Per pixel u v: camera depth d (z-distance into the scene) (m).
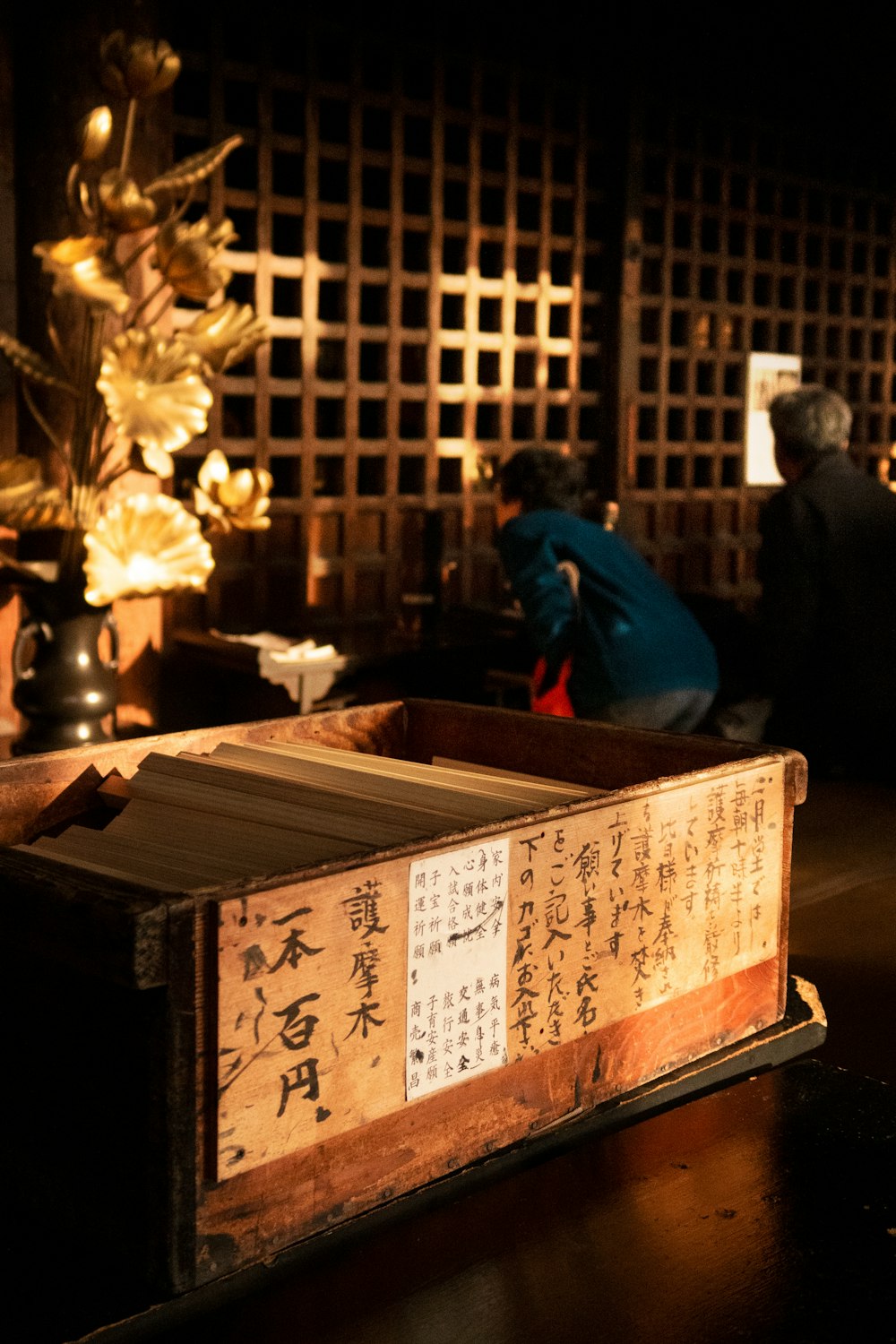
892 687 4.16
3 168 3.33
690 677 3.10
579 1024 1.24
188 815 1.33
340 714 1.79
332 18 4.21
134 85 2.80
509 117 4.76
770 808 1.47
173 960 0.92
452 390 4.75
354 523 4.54
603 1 4.94
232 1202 0.97
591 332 5.32
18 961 1.03
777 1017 1.53
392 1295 0.97
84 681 3.08
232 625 4.08
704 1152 1.19
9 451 3.46
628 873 1.28
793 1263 1.01
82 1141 1.00
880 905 3.14
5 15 3.28
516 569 3.13
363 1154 1.06
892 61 5.46
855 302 6.45
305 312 4.29
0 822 1.42
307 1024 1.00
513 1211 1.08
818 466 4.11
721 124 5.52
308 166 4.21
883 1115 1.27
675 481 5.80
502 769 1.80
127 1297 0.94
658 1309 0.95
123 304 2.68
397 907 1.06
